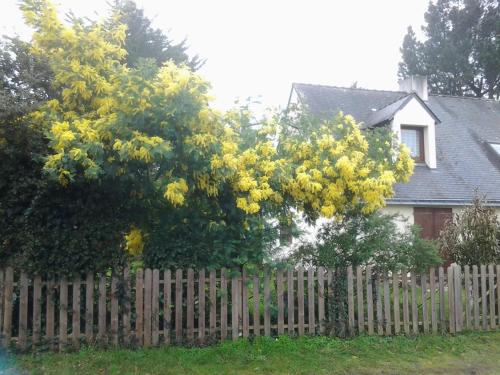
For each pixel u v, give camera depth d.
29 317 6.25
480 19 33.66
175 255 6.75
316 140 7.54
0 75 6.27
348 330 7.18
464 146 17.44
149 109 6.07
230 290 6.96
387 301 7.39
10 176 6.09
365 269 7.50
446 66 33.06
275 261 7.16
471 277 7.93
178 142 6.23
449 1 34.91
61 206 6.27
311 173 7.28
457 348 6.94
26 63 6.62
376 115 16.92
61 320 6.17
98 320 6.33
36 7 6.69
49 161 5.64
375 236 7.80
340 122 8.02
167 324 6.46
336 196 7.28
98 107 6.88
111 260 6.43
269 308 6.94
